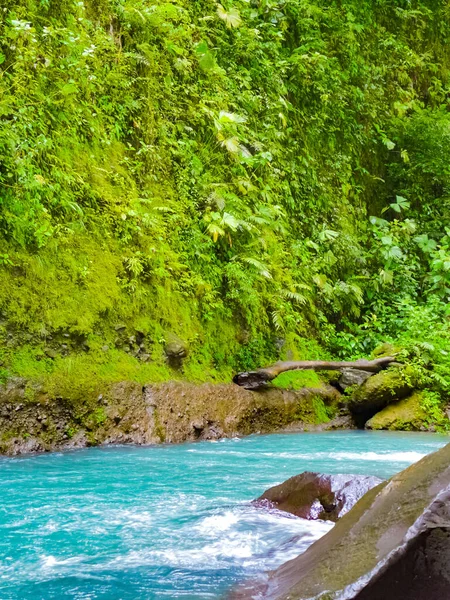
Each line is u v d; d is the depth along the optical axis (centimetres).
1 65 791
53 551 313
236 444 775
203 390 855
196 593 255
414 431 994
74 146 858
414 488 246
